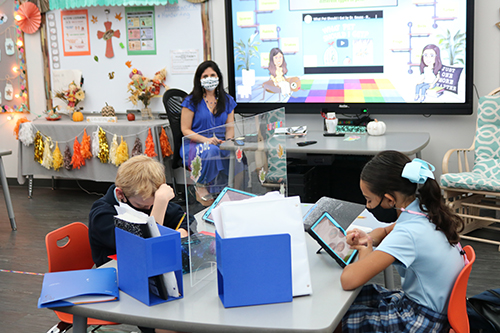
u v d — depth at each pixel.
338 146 3.51
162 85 4.87
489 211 3.98
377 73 4.14
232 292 1.27
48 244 1.73
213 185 1.49
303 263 1.34
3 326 2.52
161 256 1.29
